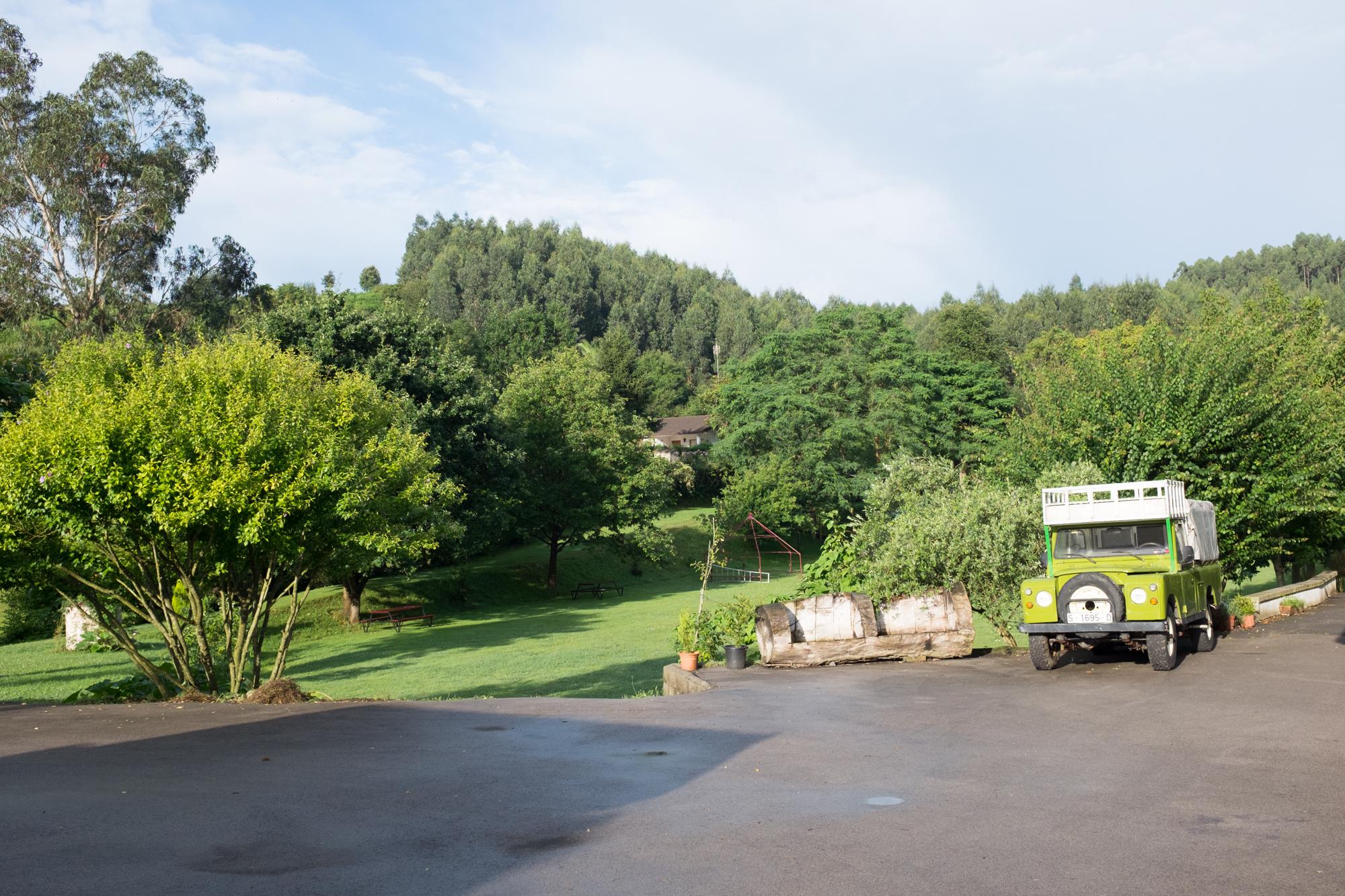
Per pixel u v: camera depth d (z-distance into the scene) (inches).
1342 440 988.6
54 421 599.2
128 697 608.4
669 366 5871.1
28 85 2217.0
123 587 746.2
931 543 774.5
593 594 2300.7
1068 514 648.4
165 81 2338.8
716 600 2005.4
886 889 205.6
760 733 418.0
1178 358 916.6
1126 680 554.6
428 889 207.2
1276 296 1599.4
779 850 234.4
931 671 651.5
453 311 7396.7
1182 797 282.2
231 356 705.0
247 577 762.8
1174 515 633.0
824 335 3142.2
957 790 297.3
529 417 2287.2
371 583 1973.4
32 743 392.8
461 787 306.3
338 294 1748.3
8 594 1523.1
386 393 1540.4
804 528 3088.1
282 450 636.7
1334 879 209.0
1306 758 331.0
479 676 1069.8
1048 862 223.1
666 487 2456.9
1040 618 609.6
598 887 208.2
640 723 450.0
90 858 226.2
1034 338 5339.6
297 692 574.9
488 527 1856.5
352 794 296.0
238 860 226.4
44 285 2154.3
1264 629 783.7
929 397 3193.9
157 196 2210.9
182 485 586.6
